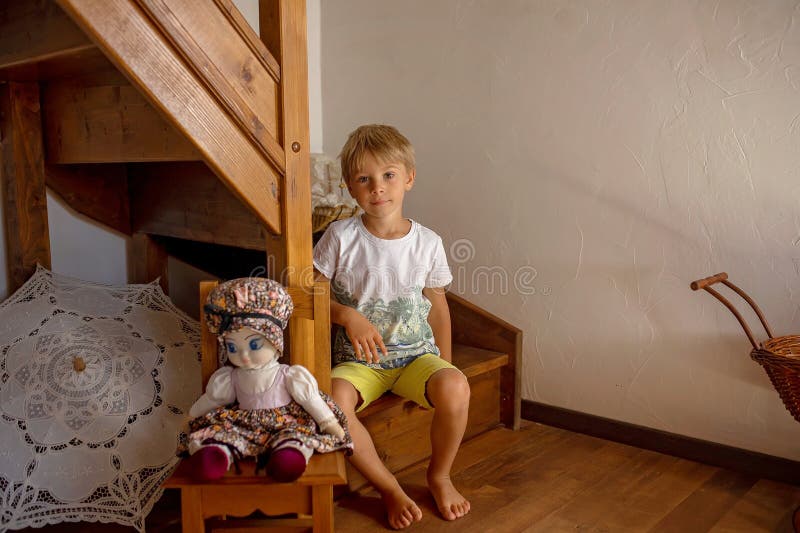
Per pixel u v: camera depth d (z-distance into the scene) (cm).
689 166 168
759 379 162
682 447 175
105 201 203
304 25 131
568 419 197
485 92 205
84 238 205
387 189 157
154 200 197
